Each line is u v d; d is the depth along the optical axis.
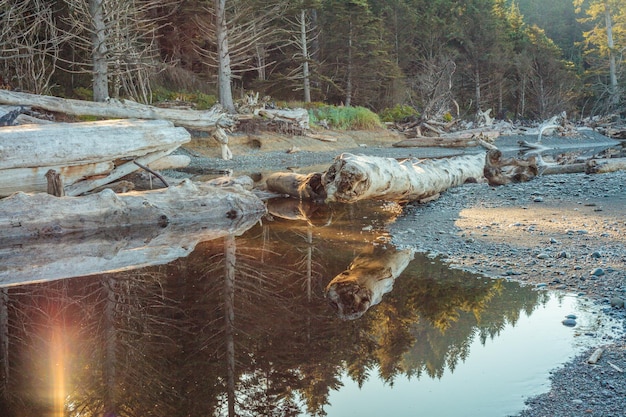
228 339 3.85
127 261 6.22
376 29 36.34
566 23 83.06
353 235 7.71
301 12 30.53
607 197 8.94
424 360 3.44
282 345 3.71
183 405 2.89
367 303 4.58
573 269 5.43
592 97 58.66
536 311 4.34
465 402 2.92
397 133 30.09
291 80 31.94
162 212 8.71
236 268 5.90
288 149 21.23
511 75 53.72
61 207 7.81
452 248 6.54
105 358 3.54
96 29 16.44
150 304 4.65
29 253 6.56
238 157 19.12
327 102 37.78
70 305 4.66
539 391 3.03
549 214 7.98
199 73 28.72
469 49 50.81
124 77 20.77
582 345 3.65
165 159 12.91
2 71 16.83
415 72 48.03
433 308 4.45
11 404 2.90
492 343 3.71
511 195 9.76
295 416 2.74
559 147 28.47
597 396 2.95
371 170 7.59
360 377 3.22
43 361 3.50
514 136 31.94
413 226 7.96
